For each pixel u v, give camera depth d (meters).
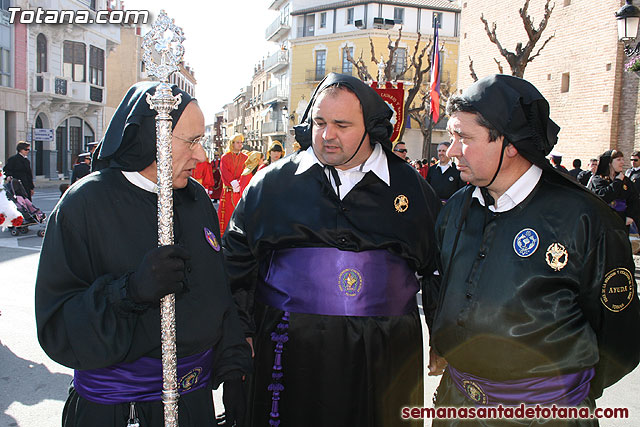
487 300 1.82
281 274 2.49
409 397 2.52
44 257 1.73
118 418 1.78
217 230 2.15
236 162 9.02
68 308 1.68
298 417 2.43
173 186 1.90
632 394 4.07
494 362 1.82
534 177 1.85
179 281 1.67
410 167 2.66
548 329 1.76
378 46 37.91
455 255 1.98
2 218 5.46
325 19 40.59
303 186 2.50
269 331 2.48
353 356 2.38
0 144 24.31
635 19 8.49
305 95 41.50
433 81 12.46
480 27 18.36
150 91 1.83
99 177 1.86
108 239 1.78
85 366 1.67
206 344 1.92
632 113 13.71
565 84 15.49
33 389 4.02
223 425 2.33
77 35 28.33
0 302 6.01
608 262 1.74
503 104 1.77
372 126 2.42
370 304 2.40
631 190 8.49
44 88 26.69
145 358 1.82
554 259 1.75
